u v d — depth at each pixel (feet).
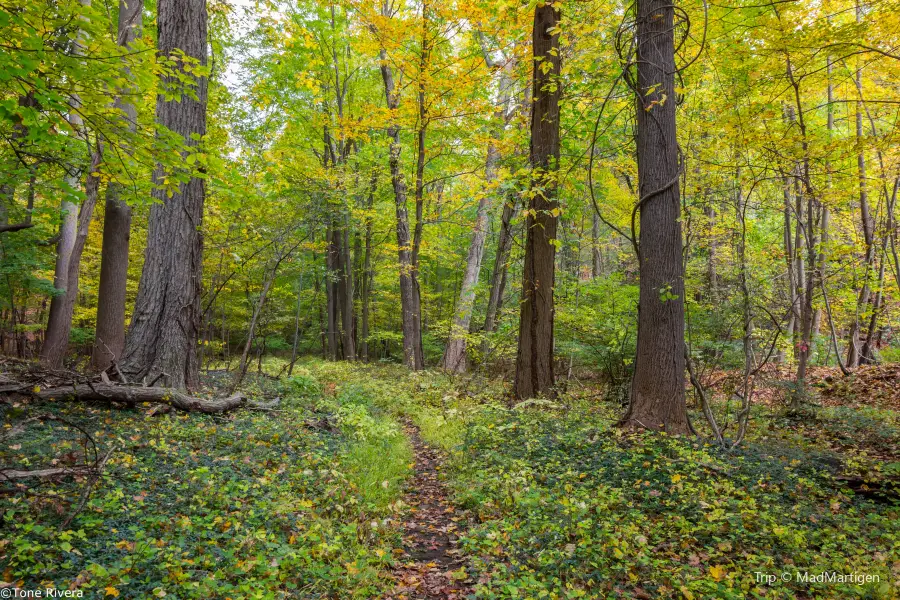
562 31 28.91
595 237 60.64
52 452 16.17
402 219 53.26
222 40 47.06
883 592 11.37
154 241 27.09
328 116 53.83
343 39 61.16
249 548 12.13
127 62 13.33
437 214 53.78
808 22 30.91
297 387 36.55
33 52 11.99
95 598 9.43
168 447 18.29
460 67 41.83
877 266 51.67
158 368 26.22
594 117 37.70
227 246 36.24
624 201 51.65
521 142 44.09
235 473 17.19
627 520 15.24
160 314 26.81
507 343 49.98
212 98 38.14
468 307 56.75
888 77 34.96
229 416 25.44
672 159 24.31
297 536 13.52
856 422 28.50
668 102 24.35
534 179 30.58
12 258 39.58
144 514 13.24
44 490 13.41
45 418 19.75
